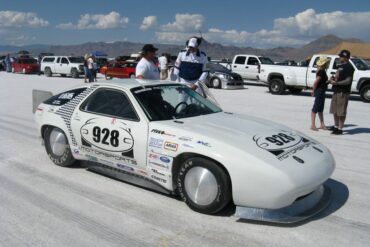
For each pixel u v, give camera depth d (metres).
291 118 11.05
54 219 4.20
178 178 4.45
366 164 6.37
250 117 5.41
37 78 29.09
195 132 4.43
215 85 20.88
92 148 5.32
